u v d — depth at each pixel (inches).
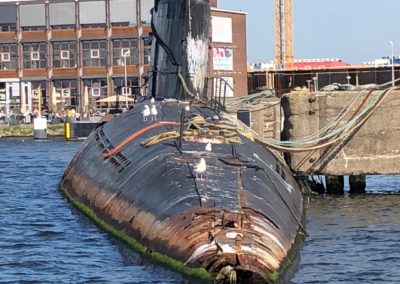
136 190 973.8
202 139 1052.5
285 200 970.1
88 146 1430.9
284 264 788.6
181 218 813.9
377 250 932.6
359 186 1449.3
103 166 1188.5
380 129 1371.8
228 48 3710.6
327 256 900.6
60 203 1343.5
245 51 3806.6
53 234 1058.7
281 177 1085.8
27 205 1336.1
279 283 753.0
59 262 890.7
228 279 716.7
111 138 1293.1
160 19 1418.6
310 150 1365.7
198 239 767.1
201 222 792.3
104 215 1055.0
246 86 3789.4
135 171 1028.5
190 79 1376.7
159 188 917.8
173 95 1397.6
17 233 1078.4
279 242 805.2
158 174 952.3
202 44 1387.8
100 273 829.8
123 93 4116.6
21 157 2613.2
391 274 819.4
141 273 811.4
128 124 1288.1
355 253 916.6
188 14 1366.9
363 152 1378.0
